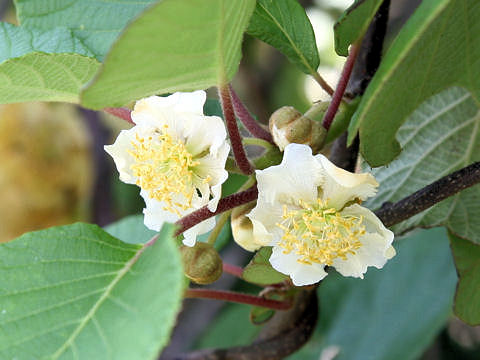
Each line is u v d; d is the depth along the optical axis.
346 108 0.32
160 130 0.30
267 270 0.30
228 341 0.56
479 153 0.36
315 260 0.29
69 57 0.28
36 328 0.25
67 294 0.26
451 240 0.36
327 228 0.29
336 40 0.30
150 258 0.24
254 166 0.30
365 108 0.26
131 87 0.25
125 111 0.31
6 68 0.28
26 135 0.69
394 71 0.27
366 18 0.30
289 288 0.34
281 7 0.33
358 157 0.37
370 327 0.55
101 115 0.68
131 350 0.22
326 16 0.74
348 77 0.31
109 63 0.24
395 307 0.54
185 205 0.30
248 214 0.29
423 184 0.37
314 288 0.36
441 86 0.30
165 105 0.29
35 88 0.30
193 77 0.26
